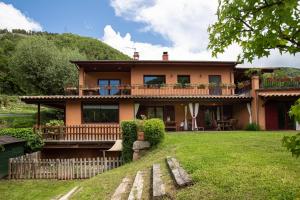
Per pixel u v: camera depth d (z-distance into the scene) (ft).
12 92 203.62
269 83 76.89
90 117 78.48
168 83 87.04
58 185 45.39
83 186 35.63
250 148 34.86
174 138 52.08
